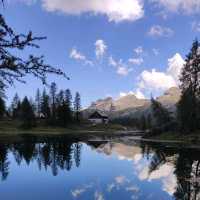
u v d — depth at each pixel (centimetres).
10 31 885
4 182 2212
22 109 13025
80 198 1709
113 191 1867
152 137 7494
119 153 4272
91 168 2848
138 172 2578
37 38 914
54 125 13888
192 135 6106
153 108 8394
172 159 3362
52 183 2158
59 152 4409
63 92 15300
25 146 5303
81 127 14938
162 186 1977
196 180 2134
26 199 1702
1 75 923
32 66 936
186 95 6456
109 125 16875
